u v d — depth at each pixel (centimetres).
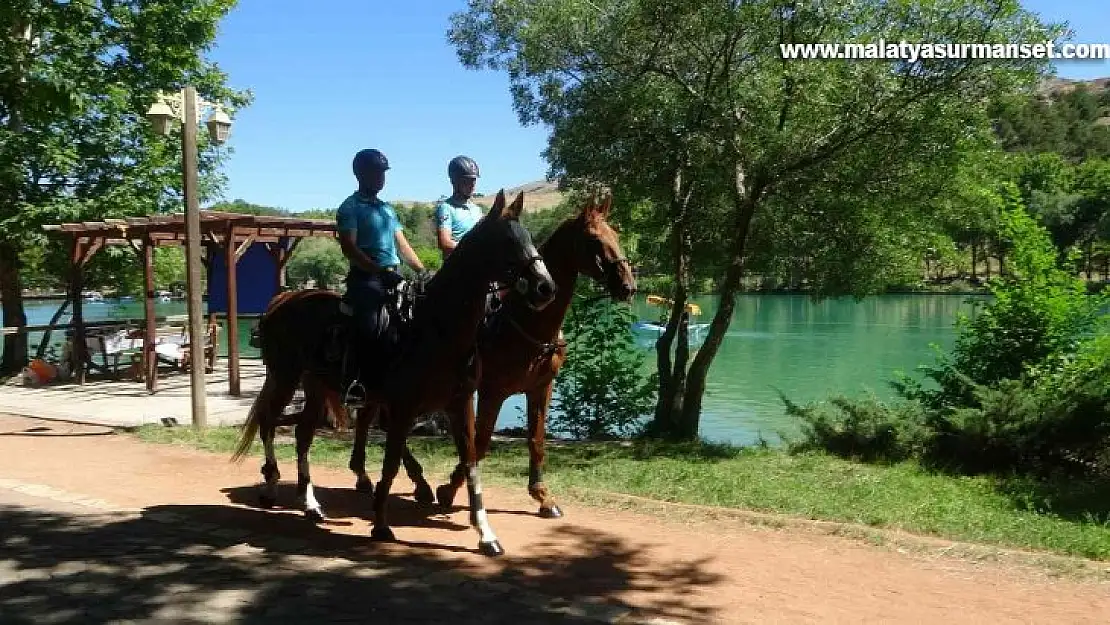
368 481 718
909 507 703
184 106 1017
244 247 1366
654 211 1263
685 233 1212
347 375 565
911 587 512
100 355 1983
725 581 510
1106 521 679
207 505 659
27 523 586
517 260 502
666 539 603
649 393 1255
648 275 1319
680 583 502
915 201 1041
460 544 569
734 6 967
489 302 601
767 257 1152
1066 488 821
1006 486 841
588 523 642
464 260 520
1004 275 1159
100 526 583
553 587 483
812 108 967
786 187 1066
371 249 570
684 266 1215
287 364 633
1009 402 948
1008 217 1123
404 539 574
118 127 1780
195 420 1041
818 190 1047
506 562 529
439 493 667
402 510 664
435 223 643
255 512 638
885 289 1145
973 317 1191
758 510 697
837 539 616
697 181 1112
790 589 500
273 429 658
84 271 1917
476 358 546
